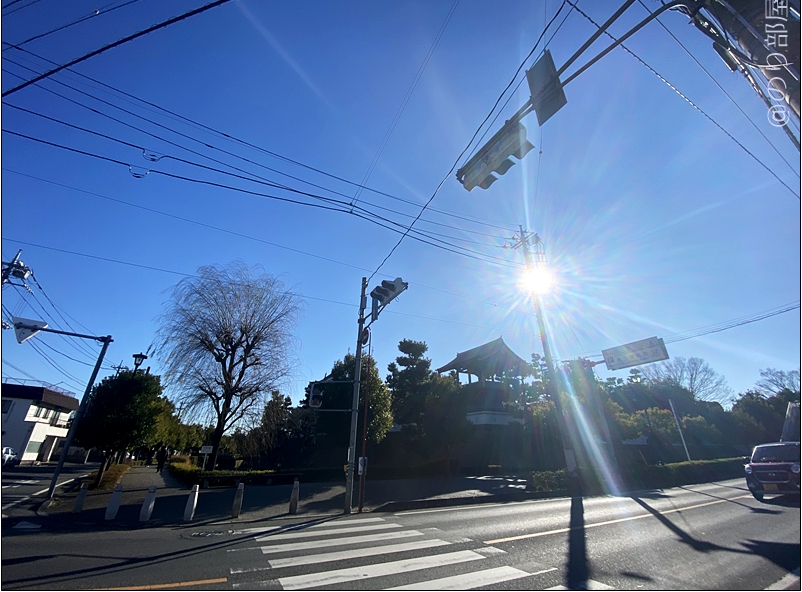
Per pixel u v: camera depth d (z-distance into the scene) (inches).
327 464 1013.2
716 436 1398.9
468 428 871.1
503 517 429.1
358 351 559.5
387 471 863.1
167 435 1029.8
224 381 832.9
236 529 379.2
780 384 1857.8
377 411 826.8
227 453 1085.8
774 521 388.2
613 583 220.7
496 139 243.8
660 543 308.2
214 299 849.5
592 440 890.1
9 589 206.2
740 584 221.0
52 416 1710.1
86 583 215.8
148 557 270.4
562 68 208.8
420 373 990.4
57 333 608.7
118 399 754.8
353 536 337.7
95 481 756.6
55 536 343.9
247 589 209.5
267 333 866.1
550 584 219.1
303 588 210.8
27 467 1290.6
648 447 1289.4
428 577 229.5
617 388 1723.7
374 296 513.0
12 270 533.3
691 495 611.8
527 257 789.9
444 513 468.1
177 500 558.3
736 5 171.3
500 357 1206.9
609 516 427.5
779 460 492.4
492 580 224.7
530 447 1042.1
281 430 1040.8
